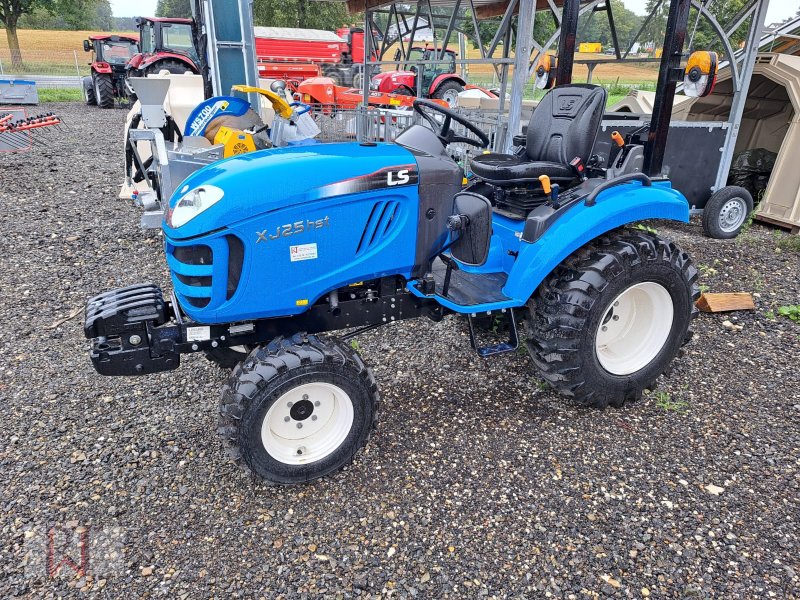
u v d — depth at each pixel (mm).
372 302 2627
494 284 2914
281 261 2283
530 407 3006
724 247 5348
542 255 2672
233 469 2553
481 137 3197
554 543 2176
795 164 5695
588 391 2836
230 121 5680
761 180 6492
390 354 3506
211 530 2234
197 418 2893
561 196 2914
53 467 2543
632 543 2178
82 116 13789
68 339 3637
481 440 2744
